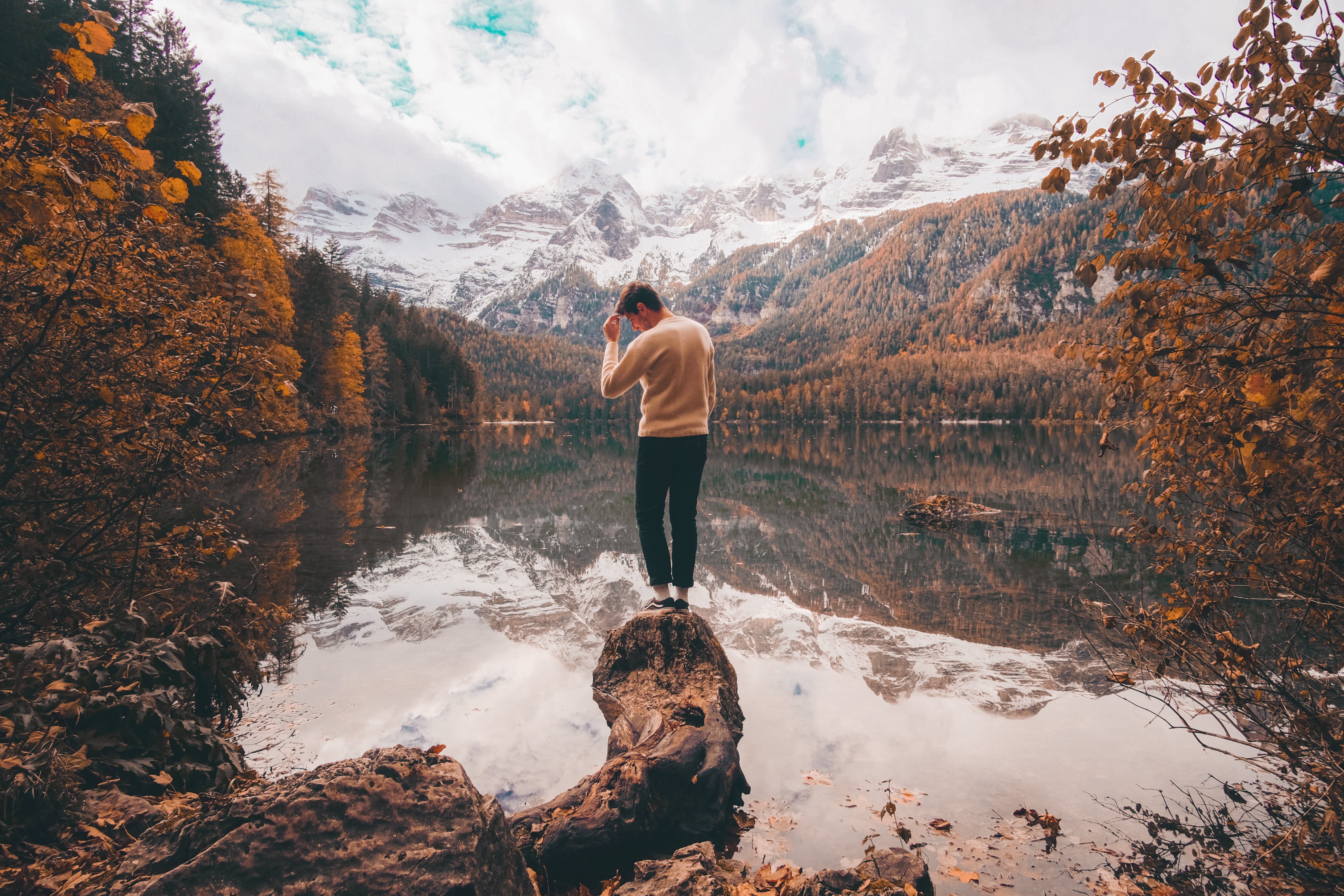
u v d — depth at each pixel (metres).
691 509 3.28
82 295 2.32
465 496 11.14
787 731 2.71
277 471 13.86
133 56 23.08
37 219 1.59
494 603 4.60
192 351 2.78
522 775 2.28
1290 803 2.07
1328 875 1.71
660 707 2.71
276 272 23.92
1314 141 1.55
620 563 6.04
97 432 2.53
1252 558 2.25
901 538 7.44
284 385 2.94
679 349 3.15
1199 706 2.83
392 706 2.86
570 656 3.53
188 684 2.27
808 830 2.03
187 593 3.99
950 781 2.29
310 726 2.64
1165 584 5.12
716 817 2.05
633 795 1.94
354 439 32.19
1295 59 1.53
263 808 1.18
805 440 42.88
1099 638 3.87
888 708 2.94
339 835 1.17
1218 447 2.12
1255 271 1.75
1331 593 2.09
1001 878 1.76
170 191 1.81
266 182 33.34
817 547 6.91
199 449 2.75
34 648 2.00
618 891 1.63
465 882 1.15
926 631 4.05
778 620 4.31
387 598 4.68
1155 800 2.15
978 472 16.52
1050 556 6.34
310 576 5.25
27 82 12.70
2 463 2.42
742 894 1.64
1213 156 1.71
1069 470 16.70
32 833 1.53
